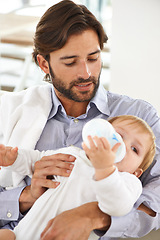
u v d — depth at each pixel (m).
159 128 1.41
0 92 2.69
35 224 1.07
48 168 1.15
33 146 1.36
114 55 2.60
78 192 1.09
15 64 3.62
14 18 3.56
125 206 1.00
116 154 1.06
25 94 1.50
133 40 2.53
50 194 1.11
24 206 1.25
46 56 1.31
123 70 2.60
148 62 2.54
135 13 2.48
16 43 3.58
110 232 1.08
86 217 1.00
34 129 1.37
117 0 2.50
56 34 1.21
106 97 1.47
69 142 1.37
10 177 1.36
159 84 2.56
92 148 0.93
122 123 1.22
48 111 1.42
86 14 1.23
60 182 1.13
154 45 2.50
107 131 1.04
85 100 1.31
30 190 1.26
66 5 1.23
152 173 1.31
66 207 1.08
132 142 1.18
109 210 1.00
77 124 1.39
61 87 1.30
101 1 3.77
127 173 1.11
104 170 0.95
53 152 1.25
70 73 1.25
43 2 3.53
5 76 3.60
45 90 1.47
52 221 1.00
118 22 2.54
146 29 2.49
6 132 1.41
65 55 1.22
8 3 3.53
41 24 1.27
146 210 1.19
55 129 1.40
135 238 1.22
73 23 1.19
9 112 1.46
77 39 1.20
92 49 1.21
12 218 1.25
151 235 1.24
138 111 1.44
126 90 2.62
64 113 1.42
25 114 1.40
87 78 1.24
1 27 3.56
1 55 3.60
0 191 1.38
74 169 1.12
